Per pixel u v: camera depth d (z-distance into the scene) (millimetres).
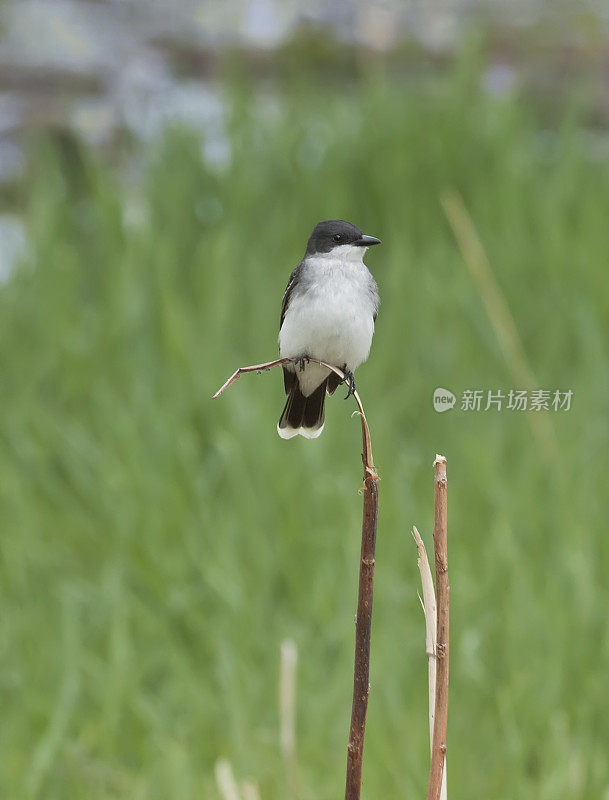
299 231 14430
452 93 15828
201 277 13742
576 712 8000
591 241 14109
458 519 9711
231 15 20406
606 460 10672
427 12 20625
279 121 15938
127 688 8156
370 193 14797
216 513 10180
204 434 11250
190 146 15531
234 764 7527
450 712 8023
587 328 12570
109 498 10164
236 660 8336
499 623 8609
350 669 8234
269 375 12086
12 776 7469
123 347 12648
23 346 12922
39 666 8414
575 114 16094
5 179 17219
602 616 8547
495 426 11203
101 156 17516
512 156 15133
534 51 19578
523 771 7547
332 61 19422
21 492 10406
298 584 9406
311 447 10609
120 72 19062
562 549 9148
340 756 7703
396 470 10430
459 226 10836
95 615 9031
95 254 14812
